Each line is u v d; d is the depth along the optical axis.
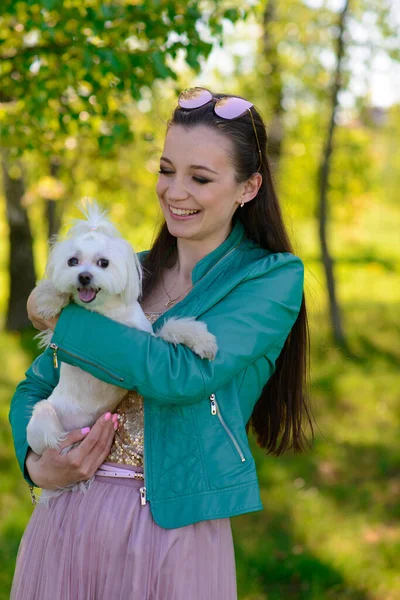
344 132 10.75
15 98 4.68
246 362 1.98
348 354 9.16
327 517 4.98
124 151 8.05
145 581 1.91
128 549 1.92
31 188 8.77
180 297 2.27
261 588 4.05
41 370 2.43
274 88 9.38
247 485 1.92
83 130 5.01
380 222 25.94
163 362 1.86
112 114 4.58
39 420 2.16
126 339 1.88
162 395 1.86
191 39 4.23
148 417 1.97
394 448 6.39
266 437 2.46
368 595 3.99
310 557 4.34
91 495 2.03
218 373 1.90
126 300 2.16
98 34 4.11
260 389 2.15
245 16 4.42
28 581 2.08
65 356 1.93
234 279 2.07
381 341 10.04
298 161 10.77
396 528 4.85
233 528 4.78
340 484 5.59
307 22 9.38
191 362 1.88
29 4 3.80
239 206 2.24
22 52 4.46
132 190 9.15
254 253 2.25
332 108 9.30
